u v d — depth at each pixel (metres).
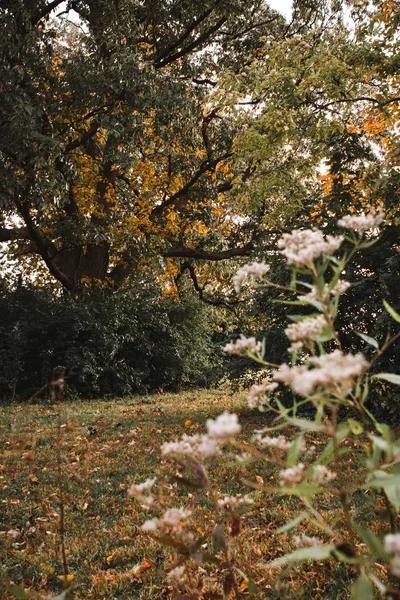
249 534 4.39
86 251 18.12
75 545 4.53
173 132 17.34
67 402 14.34
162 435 8.76
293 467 1.71
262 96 12.83
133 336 17.36
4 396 14.80
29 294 16.91
